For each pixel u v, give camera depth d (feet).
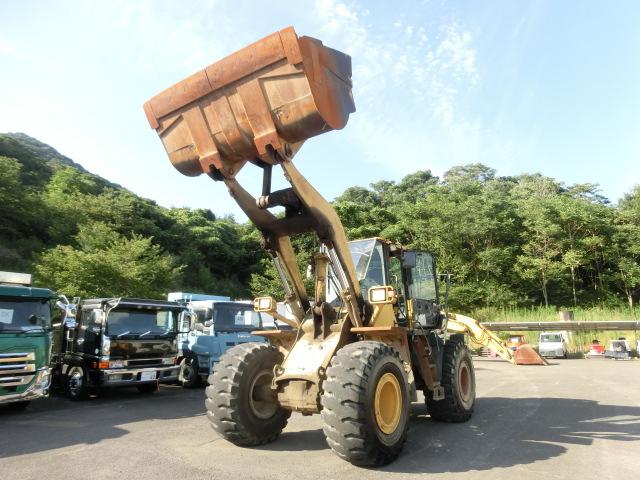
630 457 15.12
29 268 76.43
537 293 115.55
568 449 16.19
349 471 13.65
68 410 27.45
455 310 100.99
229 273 139.74
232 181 15.61
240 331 40.37
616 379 41.09
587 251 113.39
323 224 15.89
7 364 25.11
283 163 14.16
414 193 188.55
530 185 188.75
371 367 13.98
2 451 17.03
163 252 112.88
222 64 14.23
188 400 31.63
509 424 20.75
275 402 17.12
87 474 13.88
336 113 13.74
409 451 15.98
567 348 82.94
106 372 30.78
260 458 15.28
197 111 14.94
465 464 14.39
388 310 18.56
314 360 15.81
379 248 21.20
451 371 21.27
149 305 34.01
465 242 118.11
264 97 13.69
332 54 14.23
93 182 135.23
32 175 126.82
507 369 54.24
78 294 47.29
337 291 18.40
